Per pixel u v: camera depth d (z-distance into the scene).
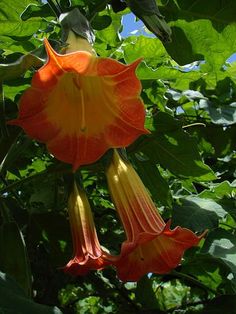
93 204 1.10
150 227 0.68
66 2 0.84
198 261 1.02
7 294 0.65
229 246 0.85
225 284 1.03
